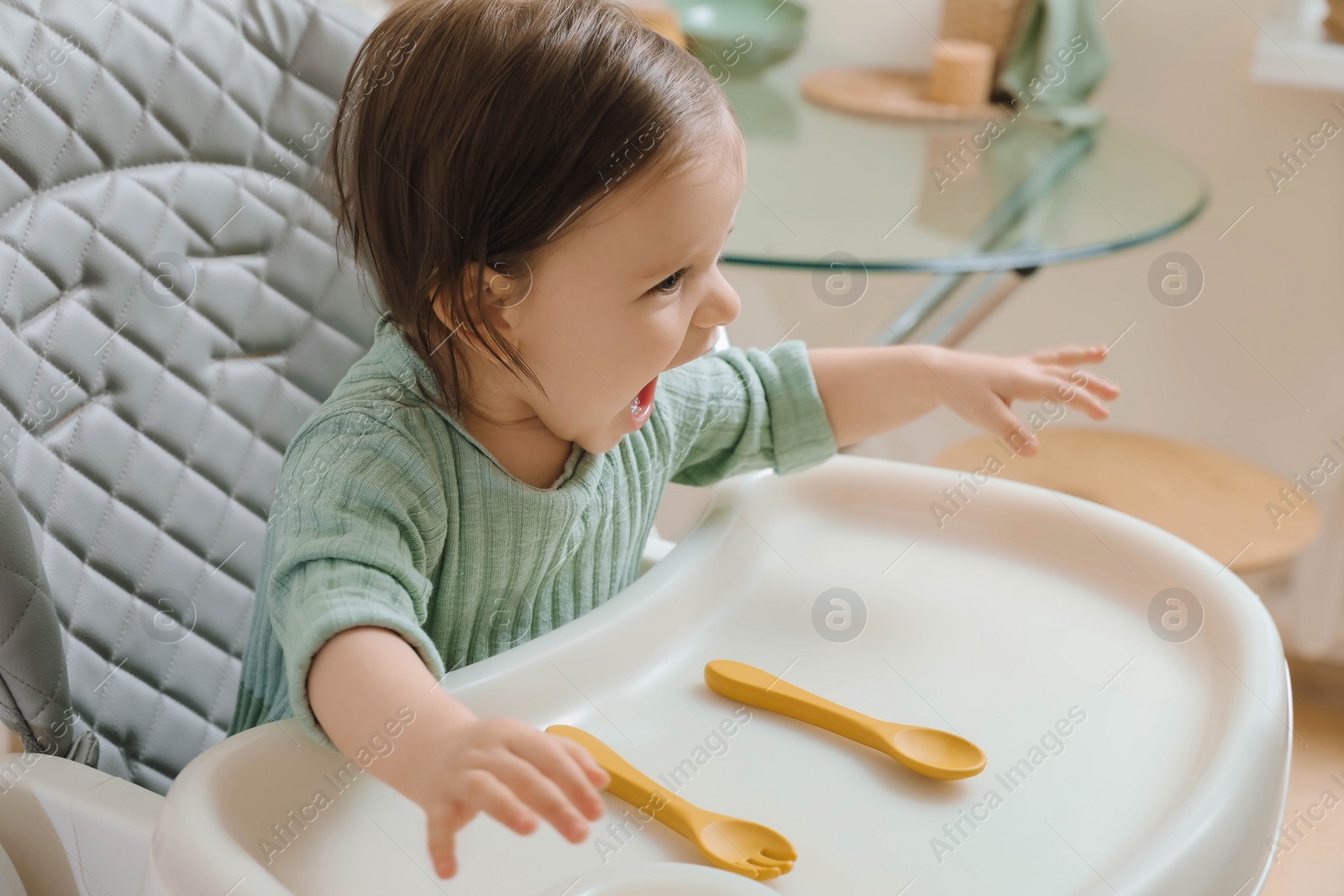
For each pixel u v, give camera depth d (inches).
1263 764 18.8
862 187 42.6
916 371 27.6
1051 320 69.7
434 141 19.9
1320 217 63.4
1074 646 23.3
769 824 18.5
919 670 22.6
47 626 21.3
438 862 14.9
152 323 24.3
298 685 17.9
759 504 27.3
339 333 27.8
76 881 20.1
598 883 15.2
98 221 23.4
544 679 21.1
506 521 23.0
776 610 24.8
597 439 23.2
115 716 23.9
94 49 23.4
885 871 17.5
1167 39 63.2
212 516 25.4
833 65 59.5
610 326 20.9
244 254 26.1
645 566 30.6
